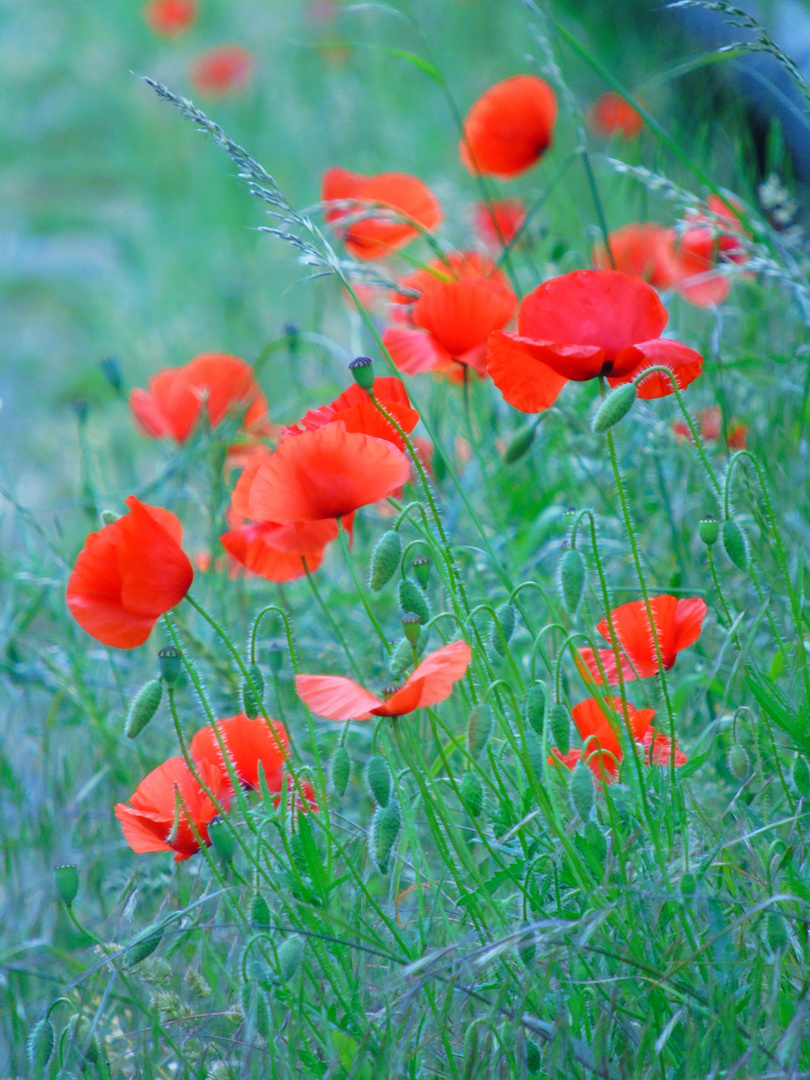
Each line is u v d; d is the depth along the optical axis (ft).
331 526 5.57
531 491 6.31
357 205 6.19
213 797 5.31
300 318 10.32
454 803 5.71
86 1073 5.40
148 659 6.51
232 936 5.63
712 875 5.39
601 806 5.41
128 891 5.73
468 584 6.07
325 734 6.04
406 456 5.32
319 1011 5.37
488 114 6.54
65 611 6.41
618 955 5.18
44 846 5.99
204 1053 5.36
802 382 6.27
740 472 5.75
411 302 6.25
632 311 5.40
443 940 5.41
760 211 6.63
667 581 6.04
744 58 8.87
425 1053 5.30
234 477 6.53
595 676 5.57
